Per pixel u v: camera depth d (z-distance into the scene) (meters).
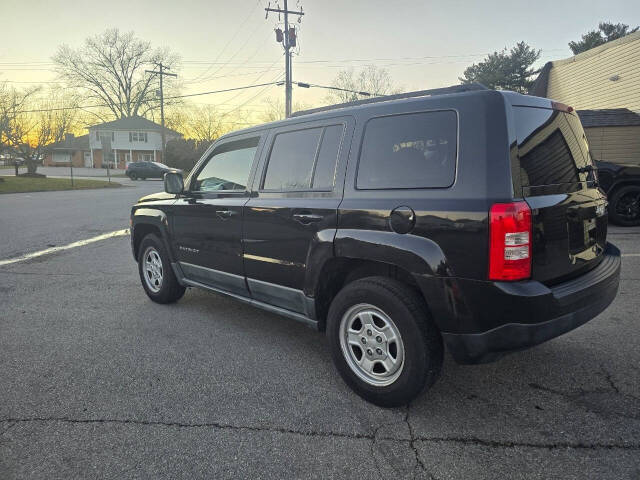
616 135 14.00
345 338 2.95
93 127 62.00
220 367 3.40
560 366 3.25
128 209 14.99
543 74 19.30
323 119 3.29
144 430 2.59
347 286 2.88
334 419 2.67
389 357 2.72
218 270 4.06
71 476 2.21
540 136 2.61
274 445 2.43
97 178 37.59
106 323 4.40
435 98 2.68
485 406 2.76
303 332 4.11
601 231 3.15
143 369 3.38
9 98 31.17
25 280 6.12
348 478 2.17
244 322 4.39
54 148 40.41
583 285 2.59
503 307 2.29
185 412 2.77
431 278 2.47
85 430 2.59
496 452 2.32
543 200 2.45
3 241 9.16
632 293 4.79
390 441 2.44
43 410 2.82
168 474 2.21
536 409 2.71
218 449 2.40
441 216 2.45
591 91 16.52
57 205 16.36
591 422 2.56
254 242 3.61
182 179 4.36
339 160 3.08
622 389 2.92
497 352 2.39
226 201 3.89
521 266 2.30
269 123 3.77
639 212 8.67
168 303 4.98
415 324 2.55
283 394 2.98
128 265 7.03
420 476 2.17
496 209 2.28
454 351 2.48
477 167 2.40
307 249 3.15
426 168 2.62
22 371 3.37
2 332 4.18
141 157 64.38
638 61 14.12
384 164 2.83
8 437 2.54
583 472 2.16
